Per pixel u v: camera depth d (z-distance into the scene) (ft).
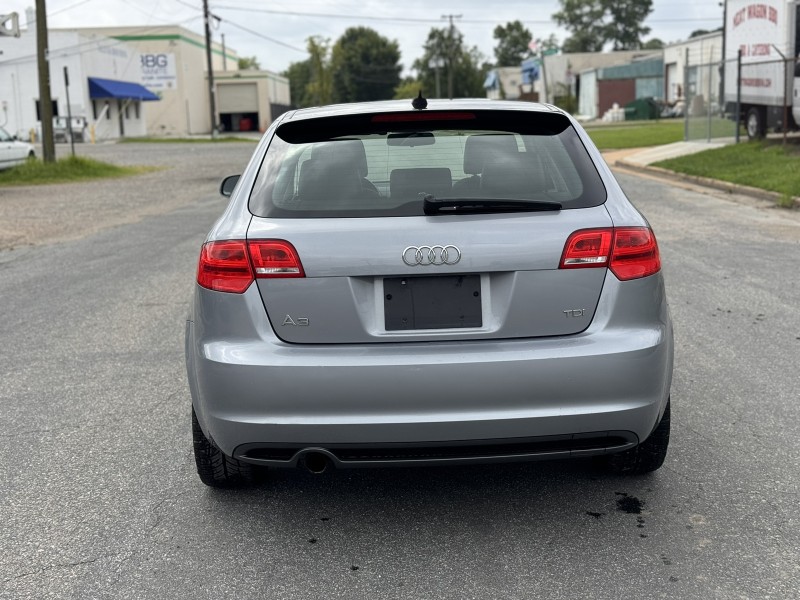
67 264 33.71
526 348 10.30
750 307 23.21
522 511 11.94
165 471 13.60
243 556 10.89
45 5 85.92
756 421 14.98
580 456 10.82
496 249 10.32
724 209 44.06
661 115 196.85
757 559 10.45
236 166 95.55
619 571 10.25
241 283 10.53
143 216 49.96
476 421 10.16
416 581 10.18
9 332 22.80
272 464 10.77
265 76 265.54
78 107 168.96
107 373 18.85
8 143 83.71
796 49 73.36
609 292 10.55
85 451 14.46
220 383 10.43
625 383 10.37
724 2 82.12
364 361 10.17
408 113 11.92
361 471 13.48
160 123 230.89
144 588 10.18
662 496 12.25
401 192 10.87
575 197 10.89
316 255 10.37
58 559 10.91
